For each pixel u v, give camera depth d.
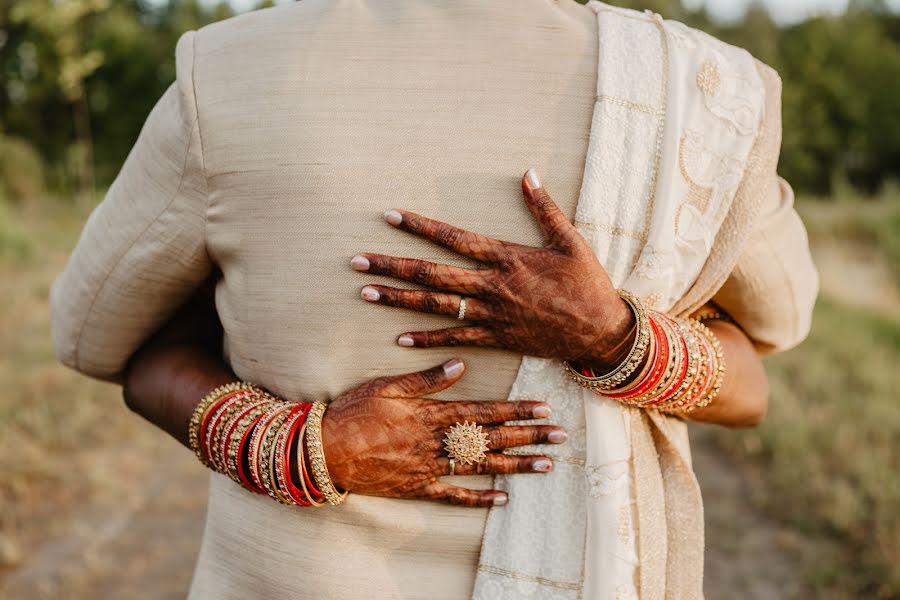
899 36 25.58
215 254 1.22
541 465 1.21
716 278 1.22
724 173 1.19
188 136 1.16
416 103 1.12
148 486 3.99
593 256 1.13
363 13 1.15
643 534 1.25
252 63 1.14
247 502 1.31
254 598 1.31
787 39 21.47
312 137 1.11
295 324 1.17
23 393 4.68
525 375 1.21
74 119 21.53
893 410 4.28
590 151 1.13
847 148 20.77
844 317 6.26
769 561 3.27
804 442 3.99
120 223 1.26
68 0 13.05
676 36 1.19
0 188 12.65
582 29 1.17
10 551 3.31
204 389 1.34
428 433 1.17
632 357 1.15
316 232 1.13
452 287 1.12
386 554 1.24
